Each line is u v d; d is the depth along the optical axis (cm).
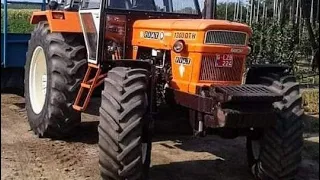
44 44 695
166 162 613
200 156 646
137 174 481
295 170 523
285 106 520
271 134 515
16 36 905
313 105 978
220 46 509
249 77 549
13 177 536
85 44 663
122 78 486
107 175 488
